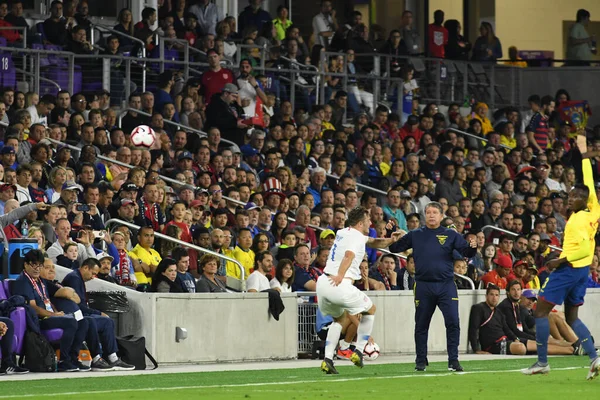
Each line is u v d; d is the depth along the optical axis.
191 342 47.47
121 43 74.50
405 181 74.31
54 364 42.12
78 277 44.44
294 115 79.25
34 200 52.41
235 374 41.03
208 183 60.72
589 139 94.50
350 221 39.97
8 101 62.19
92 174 55.66
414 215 65.94
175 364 46.88
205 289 50.12
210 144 67.19
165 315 46.75
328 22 90.25
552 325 55.47
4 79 66.81
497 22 106.75
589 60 101.94
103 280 47.47
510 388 34.06
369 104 84.94
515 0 107.62
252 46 79.81
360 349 40.62
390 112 85.12
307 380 37.53
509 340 54.84
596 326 61.94
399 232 39.97
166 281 48.66
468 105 92.44
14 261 44.34
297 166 69.25
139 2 83.25
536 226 72.25
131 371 43.22
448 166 74.25
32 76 67.88
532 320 56.28
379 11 99.56
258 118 74.50
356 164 73.44
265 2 96.25
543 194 79.56
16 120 58.88
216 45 78.00
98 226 51.78
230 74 73.50
